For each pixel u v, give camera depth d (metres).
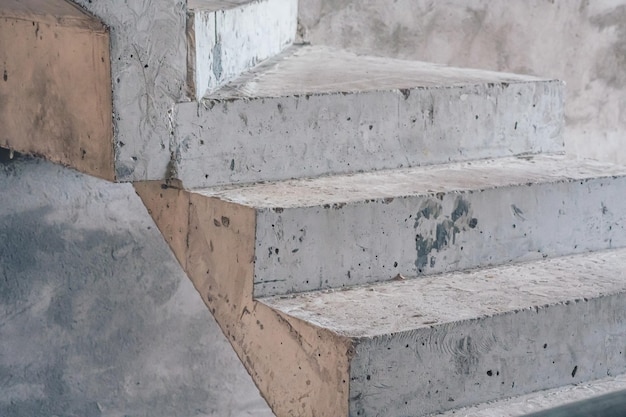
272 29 3.06
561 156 2.74
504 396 1.99
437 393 1.89
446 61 3.65
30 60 2.35
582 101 3.88
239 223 2.05
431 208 2.19
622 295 2.12
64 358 3.10
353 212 2.10
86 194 3.07
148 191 2.37
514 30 3.71
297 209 2.03
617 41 3.88
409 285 2.15
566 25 3.78
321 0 3.45
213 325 3.31
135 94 2.09
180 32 2.12
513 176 2.41
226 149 2.25
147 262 3.19
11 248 2.98
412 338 1.83
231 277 2.11
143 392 3.24
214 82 2.36
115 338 3.17
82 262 3.09
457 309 1.97
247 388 3.40
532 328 2.00
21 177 2.97
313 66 2.90
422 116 2.51
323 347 1.82
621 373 2.16
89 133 2.17
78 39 2.13
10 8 2.27
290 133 2.32
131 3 2.04
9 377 3.03
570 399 1.99
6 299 3.00
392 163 2.49
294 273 2.06
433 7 3.58
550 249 2.39
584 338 2.08
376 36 3.54
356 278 2.14
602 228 2.47
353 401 1.78
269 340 1.99
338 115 2.38
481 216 2.27
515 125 2.69
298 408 1.93
